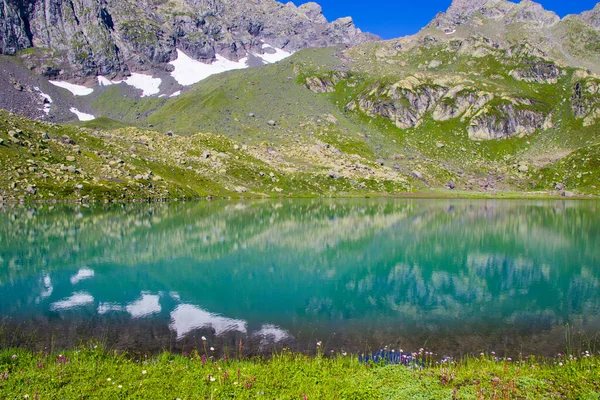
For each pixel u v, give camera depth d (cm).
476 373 1712
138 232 6725
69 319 2689
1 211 8900
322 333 2486
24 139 13175
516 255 5375
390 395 1474
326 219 9206
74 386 1471
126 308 2948
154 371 1653
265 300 3212
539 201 16675
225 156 19438
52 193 11312
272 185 18075
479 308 3059
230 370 1683
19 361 1748
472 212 11400
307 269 4434
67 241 5803
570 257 5244
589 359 1981
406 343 2334
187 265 4506
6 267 4294
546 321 2762
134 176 14200
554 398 1440
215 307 3000
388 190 19400
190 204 12475
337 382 1583
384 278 4069
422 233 7325
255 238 6469
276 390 1486
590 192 19462
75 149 14300
